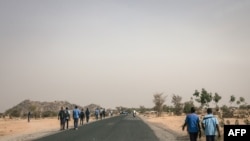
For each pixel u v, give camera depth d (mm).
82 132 29250
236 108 91438
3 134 30141
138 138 23844
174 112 111375
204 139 22922
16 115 108562
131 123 48125
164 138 24438
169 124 50375
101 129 33500
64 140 21891
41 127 40781
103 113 68375
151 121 61438
